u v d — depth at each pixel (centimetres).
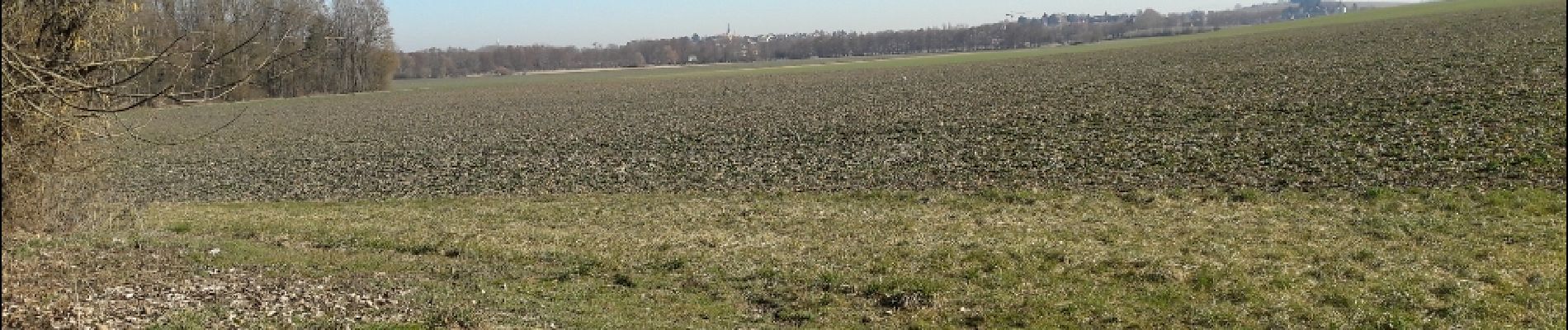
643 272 1532
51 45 1105
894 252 1639
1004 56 11675
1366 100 3284
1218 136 2892
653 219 2192
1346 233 1670
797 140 3650
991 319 1213
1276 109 3325
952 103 4753
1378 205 1908
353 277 1443
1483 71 3697
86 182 1675
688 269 1537
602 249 1736
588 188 2797
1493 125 2569
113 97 1034
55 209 1609
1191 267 1441
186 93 924
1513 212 1759
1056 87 5166
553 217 2273
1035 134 3309
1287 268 1425
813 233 1895
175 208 2656
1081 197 2220
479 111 6556
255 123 6222
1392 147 2461
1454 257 1457
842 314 1260
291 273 1464
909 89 6222
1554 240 1527
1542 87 3075
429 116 6328
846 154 3186
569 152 3744
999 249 1622
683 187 2717
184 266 1476
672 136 4075
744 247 1739
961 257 1573
